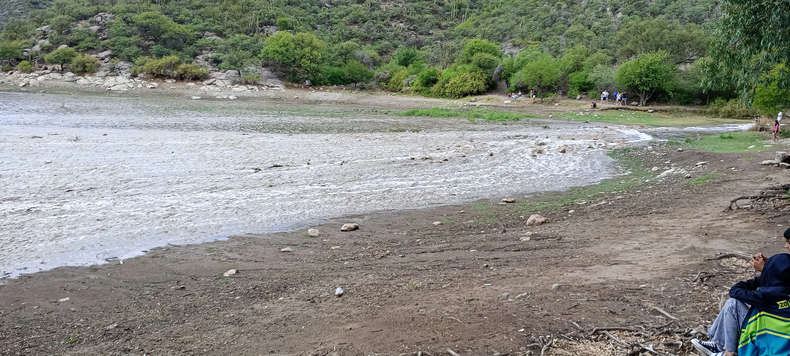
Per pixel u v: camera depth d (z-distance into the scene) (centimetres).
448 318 561
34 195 1314
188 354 519
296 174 1688
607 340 486
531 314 558
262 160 1903
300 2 13475
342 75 9019
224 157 1931
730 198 1187
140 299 709
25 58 9194
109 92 7188
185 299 702
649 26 6475
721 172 1617
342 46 9588
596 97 6128
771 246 765
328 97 7338
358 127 3394
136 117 3653
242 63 8450
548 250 862
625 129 3484
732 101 4800
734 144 2453
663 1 10331
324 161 1927
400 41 12750
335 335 541
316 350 505
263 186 1513
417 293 668
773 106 3072
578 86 6331
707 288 607
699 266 694
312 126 3397
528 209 1284
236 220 1172
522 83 6594
